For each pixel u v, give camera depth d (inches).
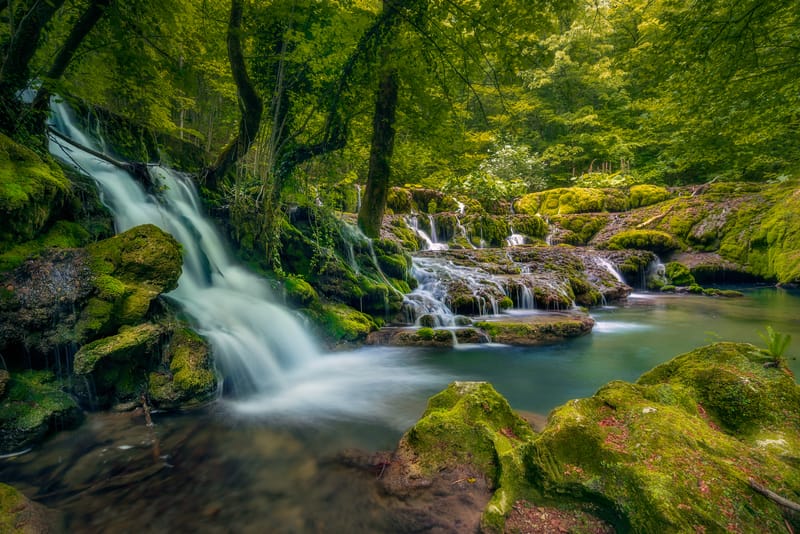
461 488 100.4
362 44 268.1
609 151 921.5
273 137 281.7
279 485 111.6
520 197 864.9
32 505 92.3
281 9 239.1
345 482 112.0
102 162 261.4
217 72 387.5
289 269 302.0
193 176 305.7
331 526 94.7
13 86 192.7
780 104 349.1
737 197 681.6
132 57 256.8
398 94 362.9
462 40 223.5
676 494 73.8
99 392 151.3
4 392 127.5
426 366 238.8
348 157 400.5
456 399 126.6
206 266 254.1
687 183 927.7
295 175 325.7
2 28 208.1
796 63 303.4
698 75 307.0
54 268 150.0
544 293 393.4
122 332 153.3
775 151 572.4
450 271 446.9
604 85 894.4
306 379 213.0
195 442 137.3
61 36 248.1
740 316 400.2
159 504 103.2
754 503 72.2
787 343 109.2
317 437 143.4
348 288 312.0
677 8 288.7
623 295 503.8
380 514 97.2
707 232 662.5
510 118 252.5
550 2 201.6
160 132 336.8
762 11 243.3
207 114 536.4
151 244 176.2
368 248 376.2
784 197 623.2
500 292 390.9
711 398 107.7
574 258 556.1
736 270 616.7
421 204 721.6
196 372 166.1
